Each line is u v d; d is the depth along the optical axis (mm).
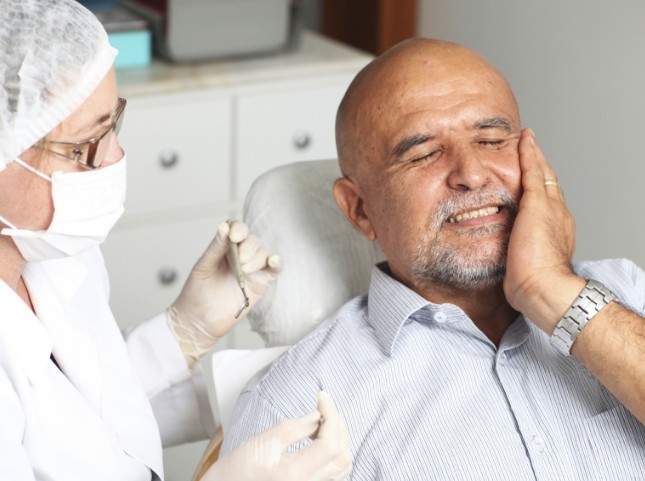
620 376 1532
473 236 1620
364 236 1919
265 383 1677
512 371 1647
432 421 1597
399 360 1653
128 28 2830
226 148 2867
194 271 1746
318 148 2973
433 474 1561
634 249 2699
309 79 2893
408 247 1649
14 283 1404
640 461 1594
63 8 1311
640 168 2629
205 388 1848
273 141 2914
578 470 1579
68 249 1361
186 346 1803
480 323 1707
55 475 1393
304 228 1915
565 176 2877
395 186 1649
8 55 1277
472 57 1688
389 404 1621
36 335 1389
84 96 1294
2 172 1279
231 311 1769
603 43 2668
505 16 2949
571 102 2803
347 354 1674
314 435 1394
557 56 2812
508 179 1643
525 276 1583
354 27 3330
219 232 1694
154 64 2904
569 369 1649
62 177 1298
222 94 2805
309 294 1879
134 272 2877
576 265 1803
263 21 2902
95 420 1455
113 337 1611
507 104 1686
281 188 1952
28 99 1267
